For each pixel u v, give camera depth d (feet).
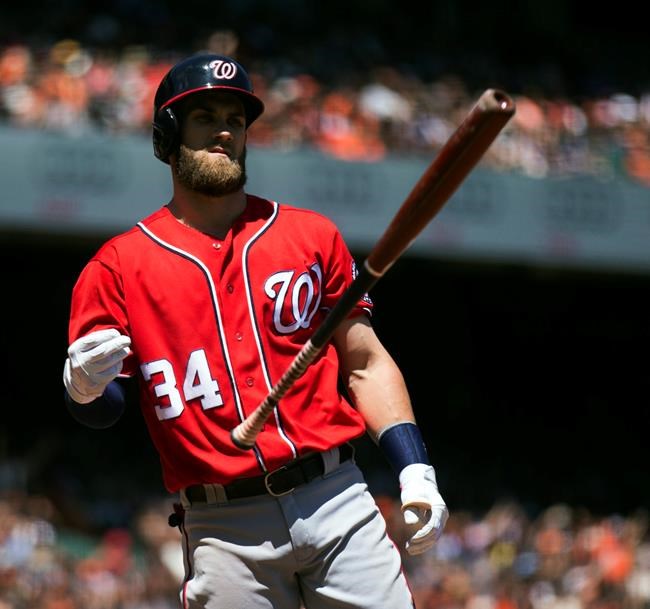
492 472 215.31
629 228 202.49
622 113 230.27
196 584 44.06
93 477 179.11
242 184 45.60
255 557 43.11
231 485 43.29
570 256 199.00
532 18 256.11
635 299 255.70
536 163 204.54
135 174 173.17
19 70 178.29
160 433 44.57
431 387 246.88
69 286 222.07
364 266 38.70
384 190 187.21
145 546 154.10
